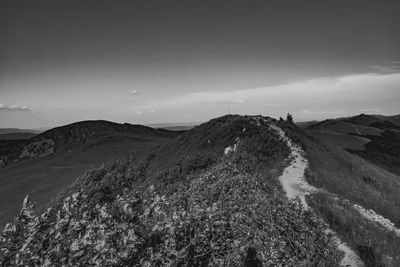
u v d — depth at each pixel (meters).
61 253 6.42
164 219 8.54
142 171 56.97
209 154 39.53
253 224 13.27
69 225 6.88
